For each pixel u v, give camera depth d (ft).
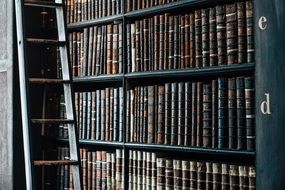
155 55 11.32
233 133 9.86
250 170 9.52
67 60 11.24
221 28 10.08
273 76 9.16
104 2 12.52
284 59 8.99
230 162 10.27
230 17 9.92
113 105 12.30
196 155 11.92
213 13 10.23
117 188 12.07
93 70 12.75
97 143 12.56
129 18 12.12
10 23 13.52
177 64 10.92
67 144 14.11
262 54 9.33
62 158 13.64
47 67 14.07
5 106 13.73
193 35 10.62
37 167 13.99
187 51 10.72
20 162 13.55
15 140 13.50
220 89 10.04
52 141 14.11
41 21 14.17
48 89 13.94
